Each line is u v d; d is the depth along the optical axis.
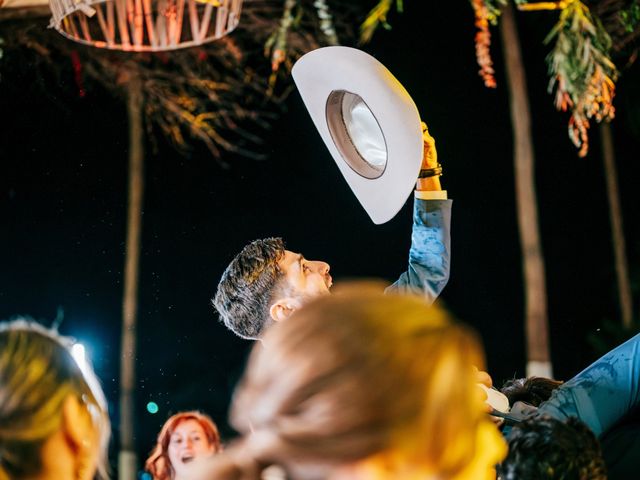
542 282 9.26
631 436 2.14
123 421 9.28
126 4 3.67
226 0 3.67
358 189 2.92
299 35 8.51
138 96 9.40
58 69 8.95
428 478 1.03
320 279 3.10
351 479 1.03
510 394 2.64
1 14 6.62
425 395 1.02
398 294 1.11
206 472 1.08
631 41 7.62
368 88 2.72
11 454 1.45
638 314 11.55
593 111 5.77
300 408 1.03
